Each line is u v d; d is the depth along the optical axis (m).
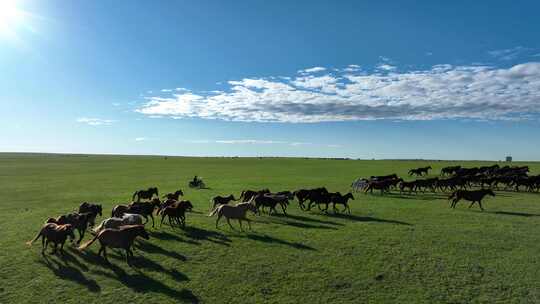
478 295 13.33
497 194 39.91
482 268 15.82
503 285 14.09
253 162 118.44
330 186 47.94
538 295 13.24
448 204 33.00
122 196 39.03
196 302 12.81
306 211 29.45
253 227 23.42
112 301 12.87
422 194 40.41
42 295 13.34
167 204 25.69
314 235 21.27
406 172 71.50
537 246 19.06
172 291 13.62
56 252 17.92
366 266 16.06
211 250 18.31
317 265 16.20
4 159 129.62
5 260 16.84
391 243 19.52
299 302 12.84
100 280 14.60
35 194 40.25
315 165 98.62
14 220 25.64
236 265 16.20
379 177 47.41
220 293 13.49
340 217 26.89
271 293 13.52
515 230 22.53
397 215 27.61
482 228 23.06
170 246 19.00
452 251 18.14
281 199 28.36
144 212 23.36
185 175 67.81
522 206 31.81
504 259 16.98
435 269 15.72
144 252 18.00
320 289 13.83
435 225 24.00
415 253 17.83
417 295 13.33
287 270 15.62
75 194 40.41
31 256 17.41
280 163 110.81
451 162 114.62
